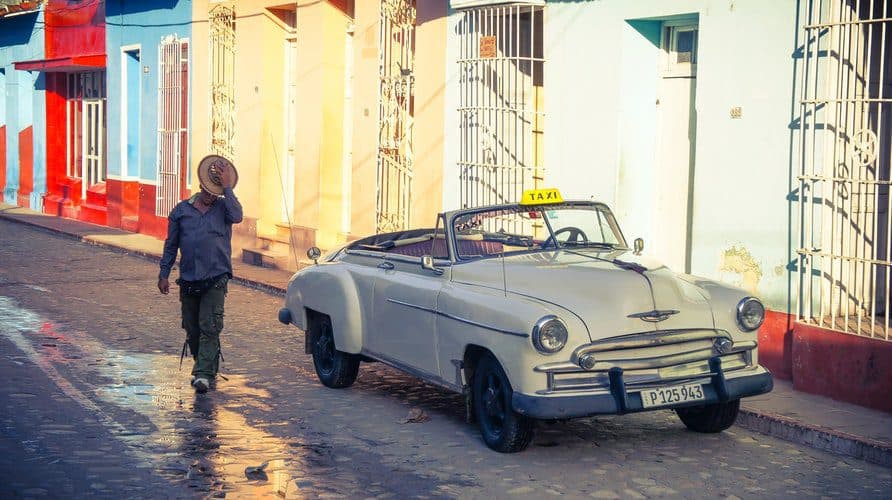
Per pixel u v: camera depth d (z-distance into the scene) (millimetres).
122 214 23297
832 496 6488
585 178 11234
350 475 6816
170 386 9352
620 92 10812
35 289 15062
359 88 15141
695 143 10461
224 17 18969
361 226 15242
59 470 6762
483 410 7484
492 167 12523
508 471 6922
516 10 12203
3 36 29766
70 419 8062
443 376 7793
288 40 17953
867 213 9242
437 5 13336
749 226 9570
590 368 6855
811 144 9023
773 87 9352
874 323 8531
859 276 8922
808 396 8750
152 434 7723
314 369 10289
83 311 13266
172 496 6309
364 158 15109
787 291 9273
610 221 8461
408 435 7844
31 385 9172
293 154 18000
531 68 11883
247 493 6402
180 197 20750
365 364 10555
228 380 9680
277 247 17656
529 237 8281
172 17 20844
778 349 9336
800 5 9133
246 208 18453
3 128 30531
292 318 9797
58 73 27109
